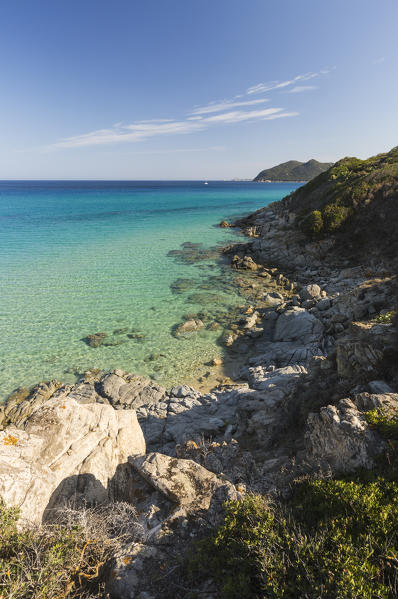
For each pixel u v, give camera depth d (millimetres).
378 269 37875
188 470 8984
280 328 26406
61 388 20391
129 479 9484
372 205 45531
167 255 53688
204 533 6535
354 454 7949
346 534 5523
